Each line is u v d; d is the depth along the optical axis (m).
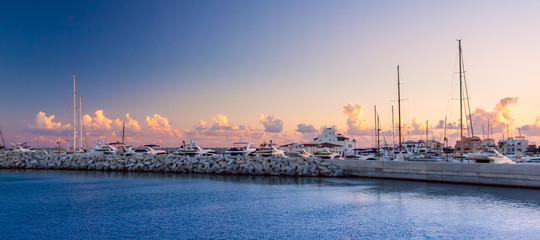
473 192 32.97
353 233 21.20
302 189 38.12
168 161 63.50
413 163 42.00
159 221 24.67
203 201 31.86
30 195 36.25
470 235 20.25
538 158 68.12
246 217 25.50
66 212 27.84
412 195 32.41
